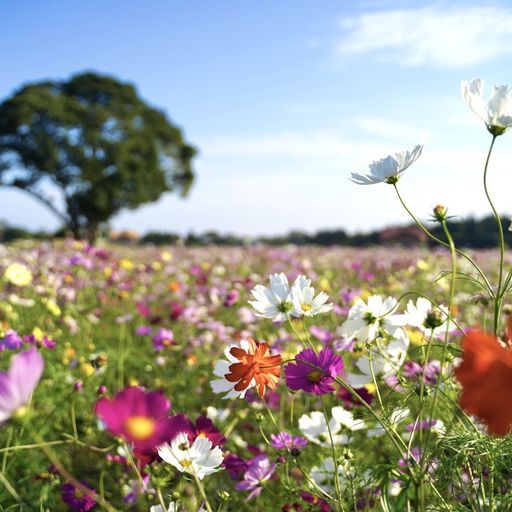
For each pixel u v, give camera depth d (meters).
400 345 1.86
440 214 1.42
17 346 2.82
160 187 36.00
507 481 1.55
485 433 1.45
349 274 7.81
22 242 13.71
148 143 35.91
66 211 34.59
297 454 1.81
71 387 3.22
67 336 4.55
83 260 5.80
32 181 34.03
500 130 1.42
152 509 1.50
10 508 2.15
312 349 1.57
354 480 1.72
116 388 3.45
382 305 1.72
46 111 33.69
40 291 5.25
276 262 10.64
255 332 4.46
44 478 2.29
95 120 34.50
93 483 2.43
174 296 6.50
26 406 0.95
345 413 1.97
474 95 1.45
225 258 11.55
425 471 1.40
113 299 6.05
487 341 0.94
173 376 3.77
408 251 10.80
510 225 1.45
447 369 1.74
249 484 1.91
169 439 1.16
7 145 34.03
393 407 1.65
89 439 2.69
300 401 3.04
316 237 23.16
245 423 3.02
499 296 1.41
